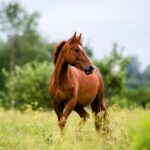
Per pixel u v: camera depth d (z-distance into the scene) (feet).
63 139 44.29
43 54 284.00
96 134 48.80
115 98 129.08
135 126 46.11
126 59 130.41
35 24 292.20
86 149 41.73
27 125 55.62
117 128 48.26
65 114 48.88
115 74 129.80
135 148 33.24
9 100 127.24
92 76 52.70
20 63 278.67
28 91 119.65
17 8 287.89
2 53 284.41
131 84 406.41
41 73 123.54
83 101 52.06
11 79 131.03
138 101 175.94
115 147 42.47
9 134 51.29
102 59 131.64
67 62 48.78
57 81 49.49
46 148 42.83
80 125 50.57
